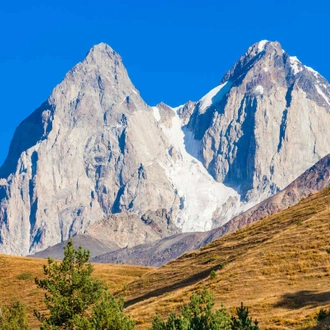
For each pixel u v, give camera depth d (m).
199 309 182.75
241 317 171.88
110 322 186.62
